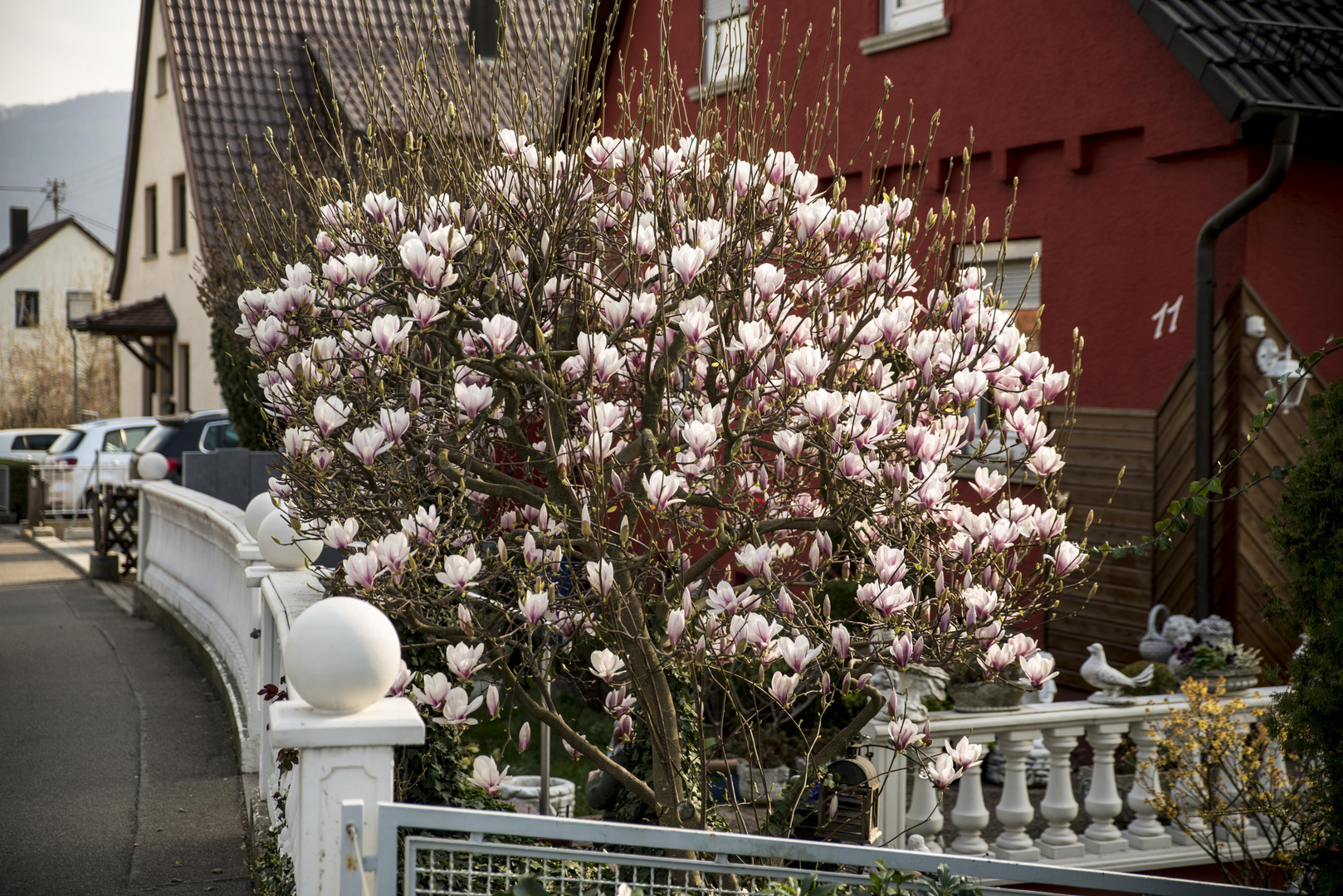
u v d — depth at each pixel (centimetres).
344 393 469
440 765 483
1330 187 827
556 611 498
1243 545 788
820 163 1120
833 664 479
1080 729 633
